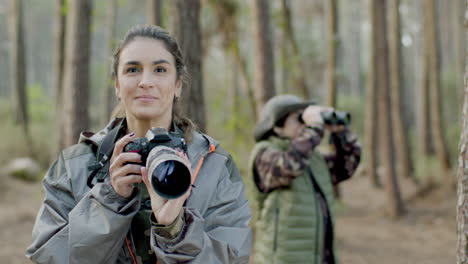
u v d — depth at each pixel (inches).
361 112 762.2
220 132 267.6
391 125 317.1
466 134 70.3
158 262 53.1
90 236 50.3
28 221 278.5
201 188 56.6
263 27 215.5
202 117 145.1
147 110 56.2
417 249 248.2
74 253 50.4
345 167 120.1
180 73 60.1
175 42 59.3
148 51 56.4
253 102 266.1
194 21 146.6
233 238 55.6
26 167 400.2
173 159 46.9
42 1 1157.7
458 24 621.6
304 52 466.3
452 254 241.1
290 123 114.9
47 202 55.9
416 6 701.3
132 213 51.1
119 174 50.4
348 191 399.9
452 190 350.3
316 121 109.5
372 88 394.9
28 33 1168.2
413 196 356.8
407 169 400.5
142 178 50.4
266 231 109.8
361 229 288.2
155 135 51.3
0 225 263.7
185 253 50.9
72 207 55.4
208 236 53.8
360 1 989.2
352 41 1006.4
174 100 62.1
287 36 334.6
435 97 392.8
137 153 51.1
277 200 109.0
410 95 862.5
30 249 53.9
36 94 709.9
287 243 106.3
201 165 58.0
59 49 312.7
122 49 57.7
